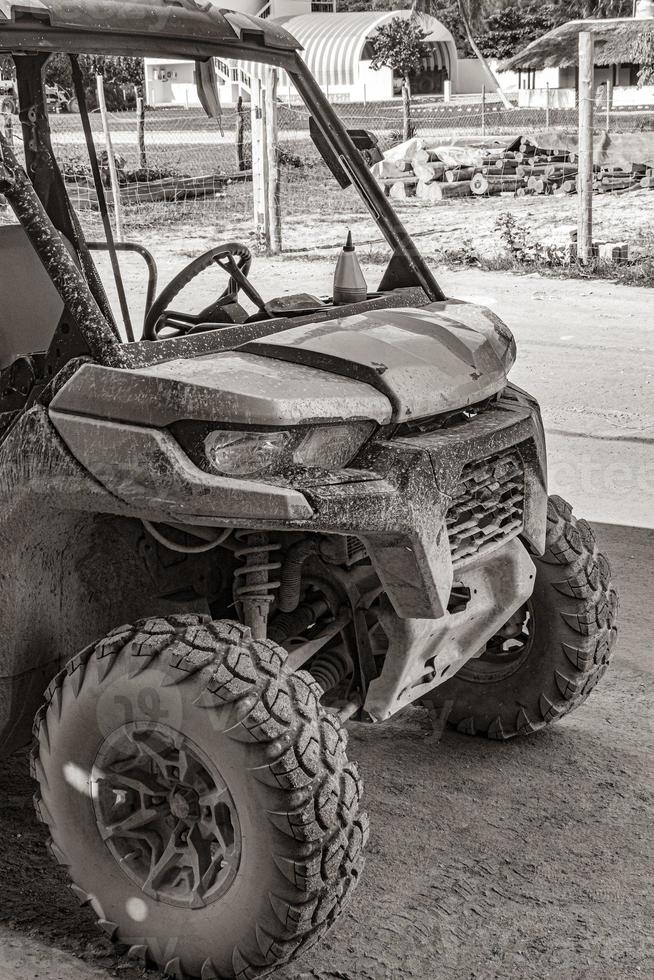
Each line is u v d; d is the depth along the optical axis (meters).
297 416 2.76
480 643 3.60
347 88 57.28
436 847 3.48
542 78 50.97
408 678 3.29
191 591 3.49
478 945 3.03
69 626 3.29
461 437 3.08
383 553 2.95
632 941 3.05
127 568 3.36
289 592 3.28
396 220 3.93
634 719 4.30
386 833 3.55
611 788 3.83
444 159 22.88
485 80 60.09
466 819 3.63
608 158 21.58
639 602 5.28
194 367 2.92
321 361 3.04
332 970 2.93
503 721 4.10
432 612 2.97
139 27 3.28
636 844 3.50
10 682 3.20
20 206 2.89
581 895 3.25
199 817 2.79
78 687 2.85
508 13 56.38
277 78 15.91
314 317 3.42
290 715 2.65
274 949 2.70
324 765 2.65
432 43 60.41
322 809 2.61
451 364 3.22
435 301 3.83
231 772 2.63
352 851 2.68
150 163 25.61
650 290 13.52
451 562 3.03
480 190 21.92
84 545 3.22
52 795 2.96
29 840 3.52
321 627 3.46
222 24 3.55
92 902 2.97
